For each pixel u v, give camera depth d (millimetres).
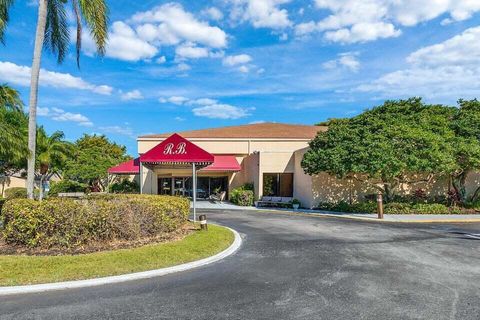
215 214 22438
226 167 31969
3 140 13438
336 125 25781
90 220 10320
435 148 20281
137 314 5832
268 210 25125
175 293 6898
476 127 23297
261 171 28969
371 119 23781
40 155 34719
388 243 12227
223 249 10766
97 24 14336
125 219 11094
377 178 24984
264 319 5648
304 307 6164
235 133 36469
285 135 35875
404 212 22188
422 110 25531
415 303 6367
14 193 35594
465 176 24719
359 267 8914
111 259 8891
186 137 34625
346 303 6359
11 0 14500
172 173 34750
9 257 8906
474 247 11555
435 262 9453
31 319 5598
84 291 6984
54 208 9938
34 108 13914
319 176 25453
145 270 8297
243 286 7355
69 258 8875
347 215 21203
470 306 6227
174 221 13141
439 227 16578
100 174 40906
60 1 16031
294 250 11039
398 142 20875
